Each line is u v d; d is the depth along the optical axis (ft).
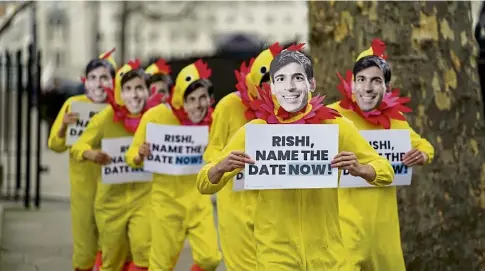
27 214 41.86
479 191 26.61
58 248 33.30
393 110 21.34
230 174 17.04
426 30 25.94
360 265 20.47
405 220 25.41
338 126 16.92
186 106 24.59
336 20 26.73
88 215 26.99
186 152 24.11
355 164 16.92
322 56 27.37
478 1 39.29
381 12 25.95
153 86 26.73
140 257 25.41
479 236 26.50
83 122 27.73
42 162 64.95
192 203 24.29
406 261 25.50
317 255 17.16
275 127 16.76
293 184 16.81
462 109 26.48
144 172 25.30
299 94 16.88
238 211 22.16
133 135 25.95
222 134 23.16
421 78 25.89
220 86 45.16
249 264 22.07
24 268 29.43
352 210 20.43
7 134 46.11
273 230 17.11
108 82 27.94
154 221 24.29
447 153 26.07
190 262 30.91
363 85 21.02
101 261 26.78
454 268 26.07
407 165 21.18
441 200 25.86
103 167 25.13
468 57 26.71
